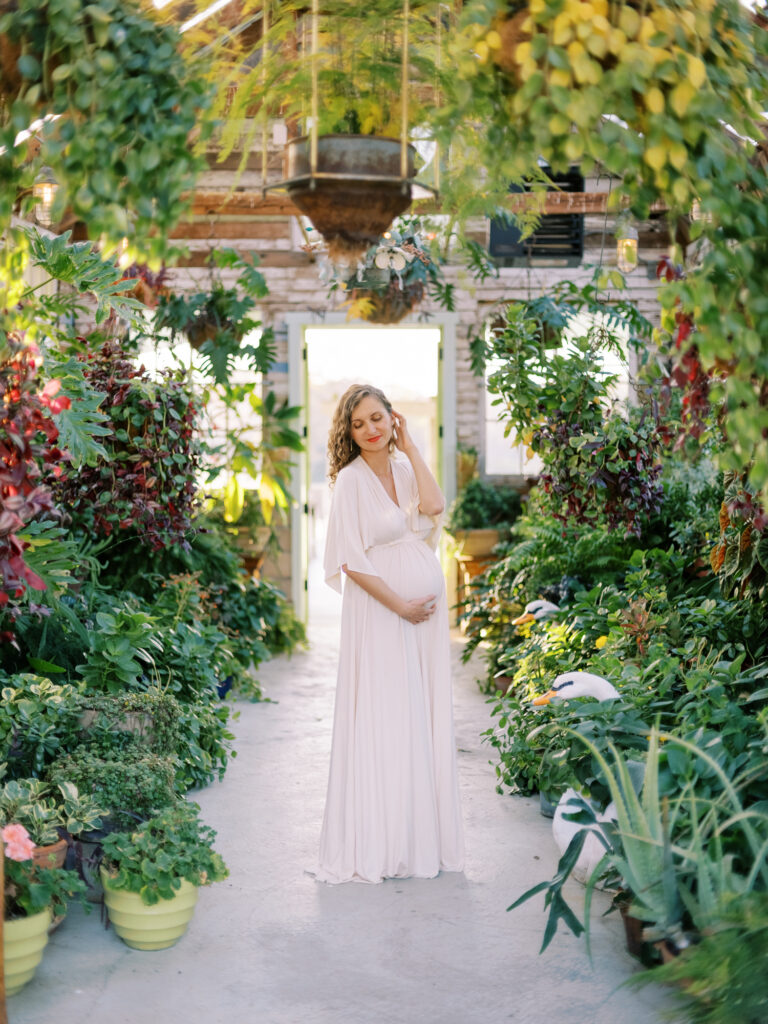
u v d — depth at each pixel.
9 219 2.34
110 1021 2.46
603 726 3.05
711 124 2.14
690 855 2.42
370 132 2.54
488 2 2.04
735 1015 2.15
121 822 3.08
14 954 2.53
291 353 7.89
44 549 3.83
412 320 7.98
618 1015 2.48
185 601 5.21
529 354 4.62
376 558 3.40
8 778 3.36
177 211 2.12
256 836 3.75
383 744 3.33
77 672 4.17
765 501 2.31
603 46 2.02
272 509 7.68
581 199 5.86
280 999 2.57
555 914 2.52
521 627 5.11
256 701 5.95
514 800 4.15
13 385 2.50
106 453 4.18
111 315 5.02
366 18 2.45
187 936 2.93
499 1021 2.46
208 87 2.16
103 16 2.04
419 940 2.90
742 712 3.02
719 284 2.15
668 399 2.62
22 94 2.14
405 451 3.51
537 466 8.13
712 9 2.20
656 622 4.06
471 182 2.77
